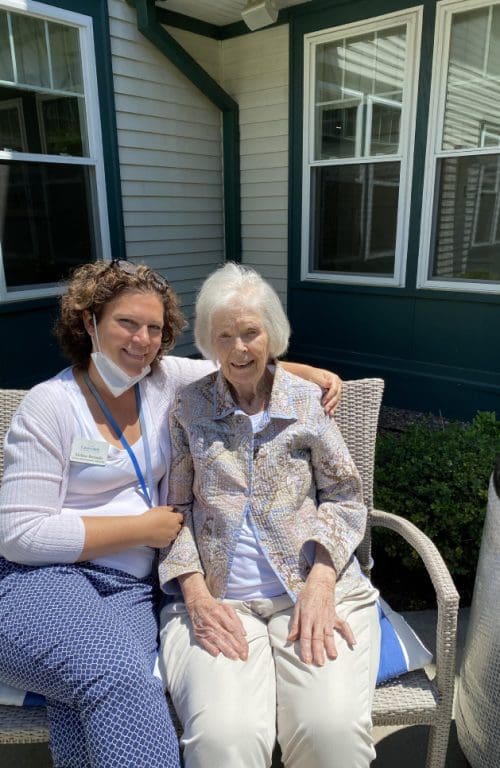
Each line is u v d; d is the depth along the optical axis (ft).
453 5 12.59
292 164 16.42
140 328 4.91
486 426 9.46
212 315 5.04
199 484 5.13
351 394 6.10
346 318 16.29
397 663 4.73
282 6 15.08
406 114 13.92
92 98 14.29
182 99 16.56
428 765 4.75
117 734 3.78
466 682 5.10
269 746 4.07
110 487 5.08
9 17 12.45
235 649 4.48
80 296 4.95
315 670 4.33
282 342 5.30
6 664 4.12
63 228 14.58
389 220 14.97
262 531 4.95
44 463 4.73
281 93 16.26
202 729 4.01
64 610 4.26
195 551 5.10
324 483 5.31
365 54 14.34
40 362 14.58
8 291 13.70
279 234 17.52
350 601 5.04
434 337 14.67
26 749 5.76
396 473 8.16
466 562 7.87
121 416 5.23
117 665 3.94
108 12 14.17
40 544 4.52
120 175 15.42
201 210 18.04
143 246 16.53
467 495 7.66
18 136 13.23
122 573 4.99
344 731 4.05
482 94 12.89
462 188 13.69
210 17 16.19
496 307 13.48
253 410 5.32
